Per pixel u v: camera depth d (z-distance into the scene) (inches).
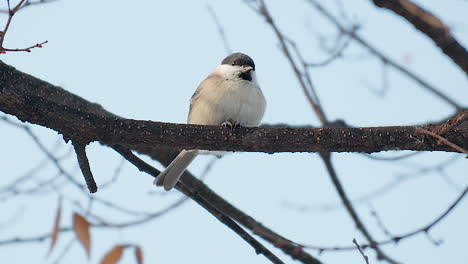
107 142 296.5
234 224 372.5
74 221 233.8
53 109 281.4
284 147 305.1
